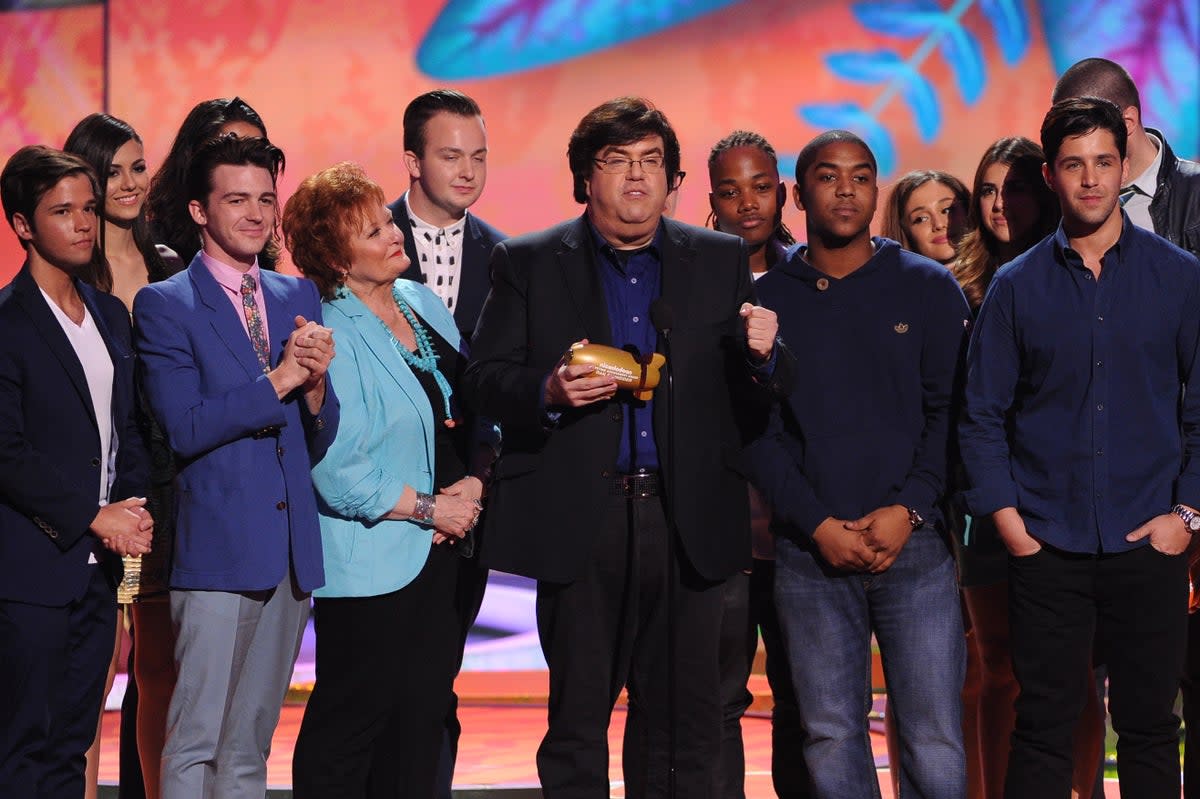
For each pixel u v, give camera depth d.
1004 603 14.88
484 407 12.78
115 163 14.92
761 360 12.38
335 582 13.20
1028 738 13.09
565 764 12.70
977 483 13.18
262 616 12.86
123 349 13.63
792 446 13.77
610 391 12.05
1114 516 12.83
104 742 21.55
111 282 14.58
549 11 26.89
